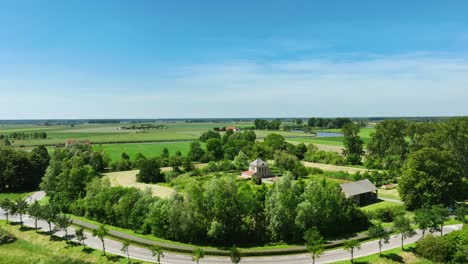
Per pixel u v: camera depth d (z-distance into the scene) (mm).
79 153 167625
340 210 76500
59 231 80875
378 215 86625
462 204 92250
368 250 66250
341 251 66000
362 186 103375
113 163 166125
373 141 168500
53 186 116438
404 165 135375
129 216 80938
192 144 186750
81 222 87500
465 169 119562
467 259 58344
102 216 88312
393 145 154750
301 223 70250
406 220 68688
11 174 125312
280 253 64875
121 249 63406
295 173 136375
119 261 62125
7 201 87875
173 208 71938
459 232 62844
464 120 132750
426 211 77125
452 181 92062
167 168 161750
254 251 64750
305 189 80125
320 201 74312
